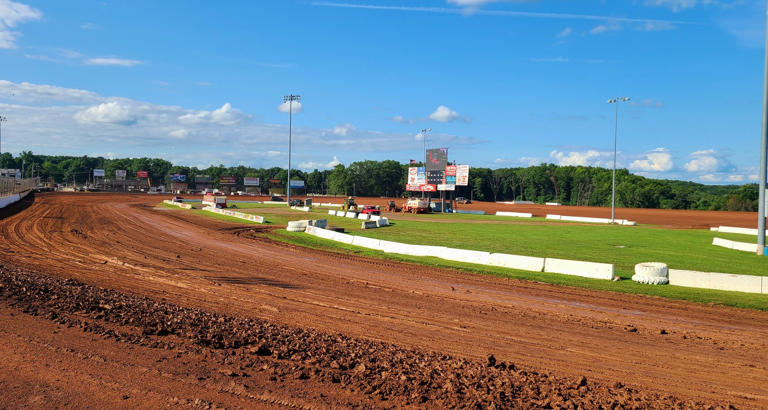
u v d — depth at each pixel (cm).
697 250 3047
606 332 1227
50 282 1520
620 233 4238
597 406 732
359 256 2608
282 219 5138
